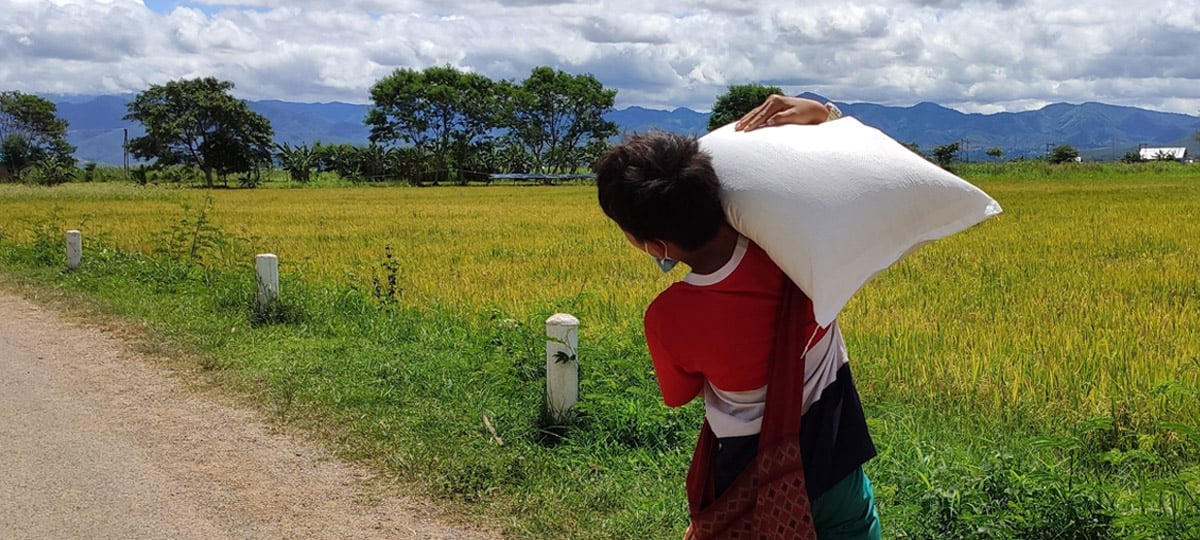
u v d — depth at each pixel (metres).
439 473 4.77
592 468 4.79
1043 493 3.59
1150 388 5.23
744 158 1.88
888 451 4.52
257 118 76.56
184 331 8.30
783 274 1.98
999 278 10.95
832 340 2.09
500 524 4.25
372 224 23.58
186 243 14.73
